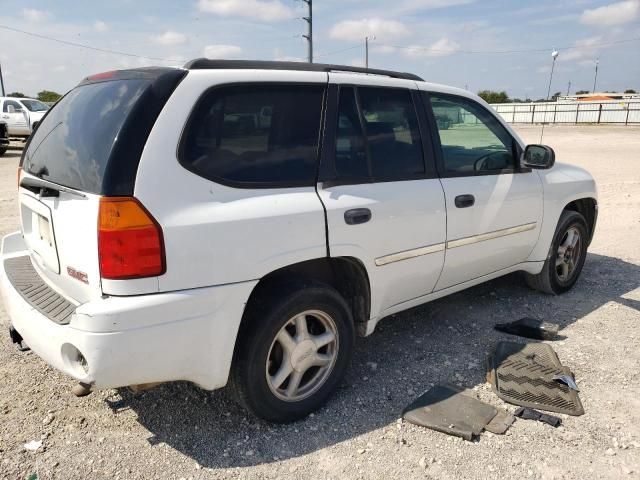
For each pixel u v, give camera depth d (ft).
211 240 8.44
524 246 14.93
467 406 10.50
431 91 12.46
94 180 8.10
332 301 10.17
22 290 9.84
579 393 11.12
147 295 8.05
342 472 8.83
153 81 8.52
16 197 32.55
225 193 8.79
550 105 149.79
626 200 32.50
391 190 11.07
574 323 14.67
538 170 15.11
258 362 9.32
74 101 10.23
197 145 8.57
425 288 12.54
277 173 9.50
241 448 9.39
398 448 9.42
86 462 8.95
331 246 9.96
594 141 82.48
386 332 14.11
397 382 11.58
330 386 10.55
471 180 12.98
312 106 10.09
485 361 12.53
